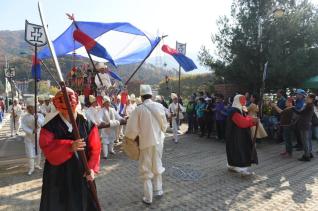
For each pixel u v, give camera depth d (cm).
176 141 1233
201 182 723
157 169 600
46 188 350
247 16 1662
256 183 719
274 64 1537
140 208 572
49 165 352
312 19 1617
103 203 595
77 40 975
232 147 765
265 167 862
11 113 1489
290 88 1636
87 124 371
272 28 1573
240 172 768
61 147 338
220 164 885
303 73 1566
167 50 1205
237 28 1673
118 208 571
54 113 354
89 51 1016
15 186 691
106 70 1160
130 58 1248
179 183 715
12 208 572
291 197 634
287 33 1559
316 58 1608
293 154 1030
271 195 644
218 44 1758
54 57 317
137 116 585
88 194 356
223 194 646
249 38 1631
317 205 594
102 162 911
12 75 2856
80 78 1214
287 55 1605
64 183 350
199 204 593
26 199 616
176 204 592
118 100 1166
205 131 1393
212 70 1797
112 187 688
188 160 935
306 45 1619
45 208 346
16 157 977
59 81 321
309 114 930
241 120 746
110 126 948
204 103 1347
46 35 312
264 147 1145
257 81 1638
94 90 1151
